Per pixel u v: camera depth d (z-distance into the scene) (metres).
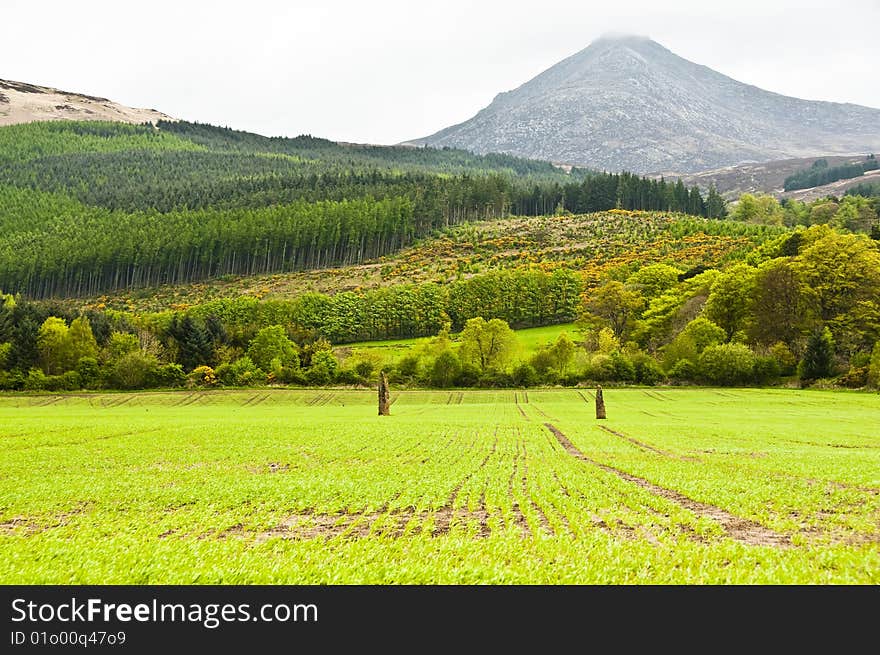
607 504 22.88
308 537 19.31
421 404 103.69
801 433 51.66
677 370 115.56
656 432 52.97
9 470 33.59
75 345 137.12
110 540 18.75
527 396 110.19
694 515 20.88
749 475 29.14
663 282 175.75
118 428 58.44
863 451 39.34
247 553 16.91
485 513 21.86
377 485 27.19
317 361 135.00
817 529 19.16
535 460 35.84
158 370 125.19
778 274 121.38
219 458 38.16
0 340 138.50
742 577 14.53
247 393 117.69
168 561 16.47
